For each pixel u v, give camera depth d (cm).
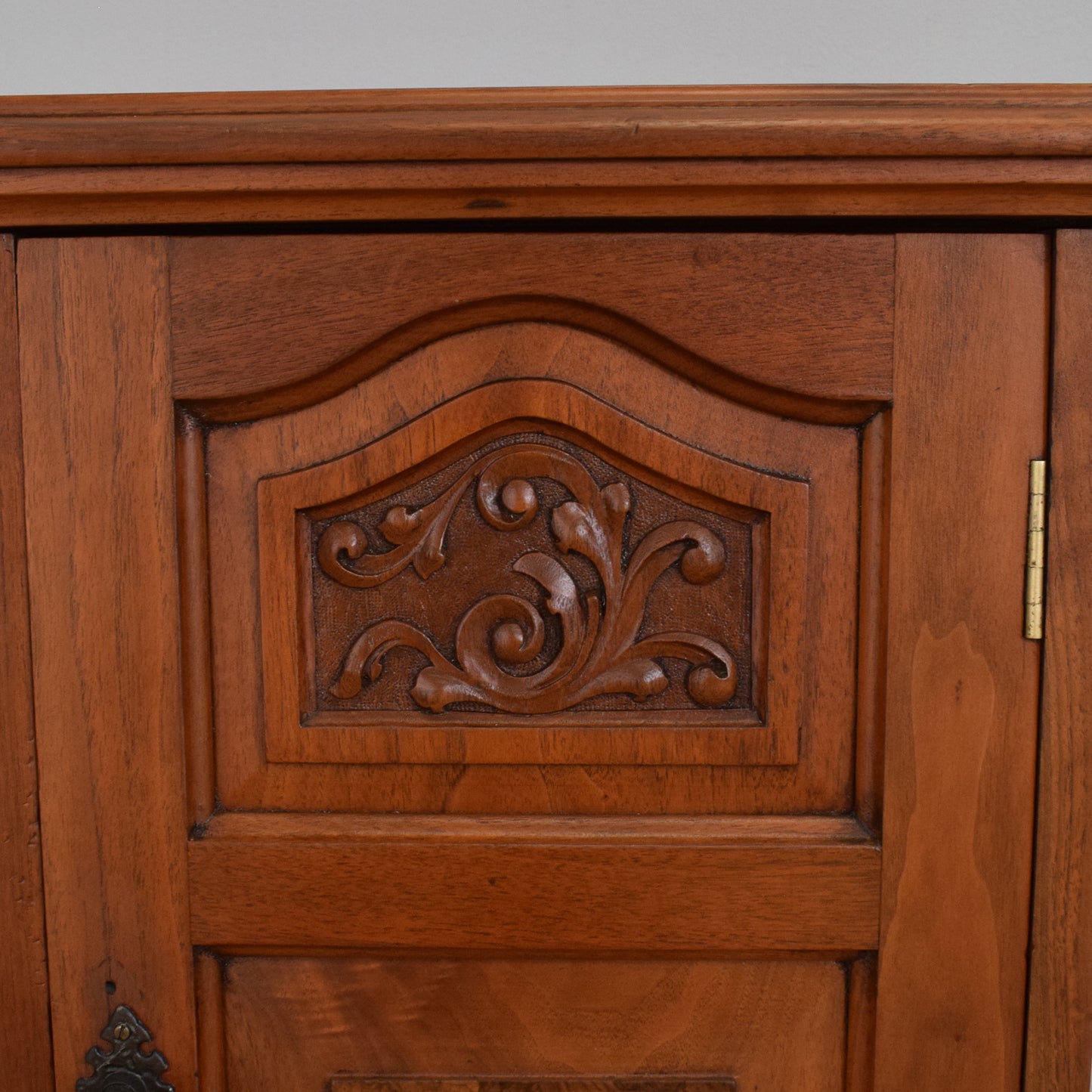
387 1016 50
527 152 43
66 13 66
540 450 48
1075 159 42
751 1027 49
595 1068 50
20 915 49
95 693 48
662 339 46
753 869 48
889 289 45
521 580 48
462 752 48
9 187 44
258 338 47
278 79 67
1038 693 47
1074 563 46
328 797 49
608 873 48
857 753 48
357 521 49
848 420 47
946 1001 48
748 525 48
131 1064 49
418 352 47
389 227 46
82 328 47
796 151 42
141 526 47
